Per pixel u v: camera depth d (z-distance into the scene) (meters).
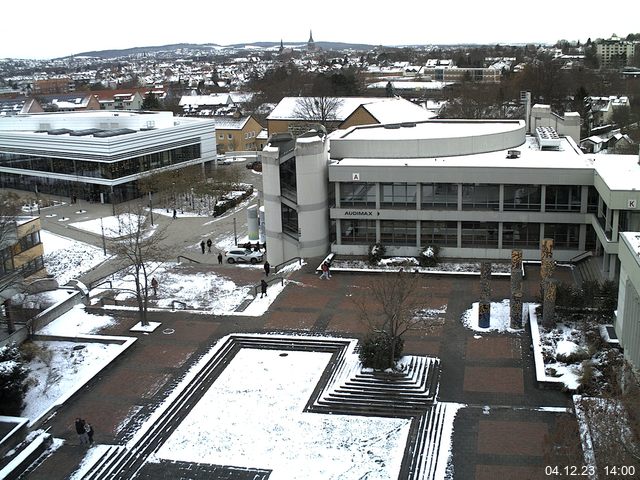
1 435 37.16
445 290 57.34
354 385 42.06
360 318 47.97
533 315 49.97
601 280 53.47
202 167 118.19
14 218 58.94
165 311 56.12
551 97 166.88
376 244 65.12
